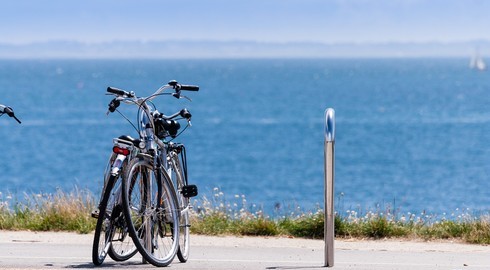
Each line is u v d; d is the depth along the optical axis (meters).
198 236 24.08
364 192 69.75
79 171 93.75
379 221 24.59
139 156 17.75
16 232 24.42
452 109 190.75
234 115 178.12
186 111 19.22
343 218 25.30
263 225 24.59
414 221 25.91
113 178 17.14
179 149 19.28
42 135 138.25
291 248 21.69
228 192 74.31
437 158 101.06
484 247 22.42
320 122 162.50
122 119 165.88
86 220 25.06
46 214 25.64
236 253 20.64
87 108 196.00
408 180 79.75
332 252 18.30
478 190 69.81
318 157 108.75
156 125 18.66
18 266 17.97
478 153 106.19
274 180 85.19
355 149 113.31
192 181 84.44
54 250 20.62
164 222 18.42
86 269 17.42
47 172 93.19
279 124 159.12
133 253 18.66
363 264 18.92
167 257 18.08
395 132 138.38
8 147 121.44
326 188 17.94
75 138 132.75
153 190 18.06
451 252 21.17
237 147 121.12
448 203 58.94
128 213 17.09
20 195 60.31
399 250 21.56
